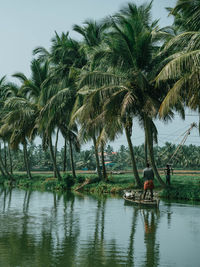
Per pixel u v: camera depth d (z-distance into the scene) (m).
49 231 10.72
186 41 15.64
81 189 31.52
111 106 21.78
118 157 119.94
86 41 32.00
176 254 7.94
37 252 8.09
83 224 12.09
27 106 36.59
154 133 28.61
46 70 36.88
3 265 7.02
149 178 18.34
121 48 21.67
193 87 14.03
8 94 46.16
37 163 109.19
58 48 32.88
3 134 44.53
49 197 23.72
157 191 24.03
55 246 8.70
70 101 32.03
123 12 21.84
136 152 104.75
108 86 21.88
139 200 18.34
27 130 39.78
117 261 7.34
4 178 53.69
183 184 26.22
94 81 21.94
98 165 32.50
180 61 14.00
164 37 23.25
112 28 21.30
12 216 14.13
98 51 22.48
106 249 8.41
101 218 13.49
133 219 13.20
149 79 22.22
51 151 38.38
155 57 22.78
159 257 7.69
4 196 24.66
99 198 22.80
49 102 29.55
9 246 8.67
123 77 22.55
